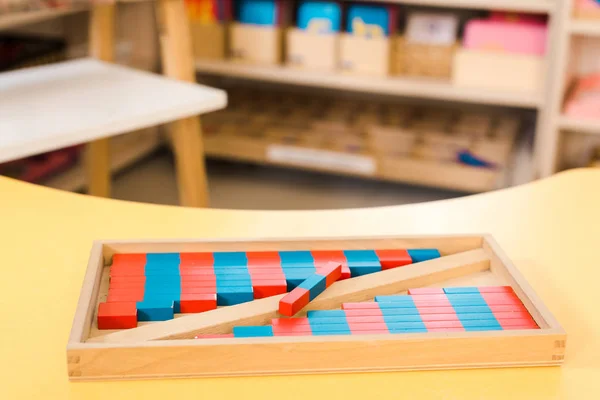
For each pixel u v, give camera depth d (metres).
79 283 0.94
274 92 3.33
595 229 1.10
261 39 2.85
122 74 1.94
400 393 0.75
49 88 1.81
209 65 2.92
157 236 1.06
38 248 1.02
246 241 1.00
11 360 0.79
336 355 0.77
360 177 3.11
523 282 0.90
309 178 3.10
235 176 3.10
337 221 1.13
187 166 1.93
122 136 3.07
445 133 2.86
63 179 2.71
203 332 0.81
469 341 0.78
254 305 0.86
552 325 0.80
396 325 0.82
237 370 0.77
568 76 2.65
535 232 1.09
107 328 0.83
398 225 1.12
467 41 2.62
